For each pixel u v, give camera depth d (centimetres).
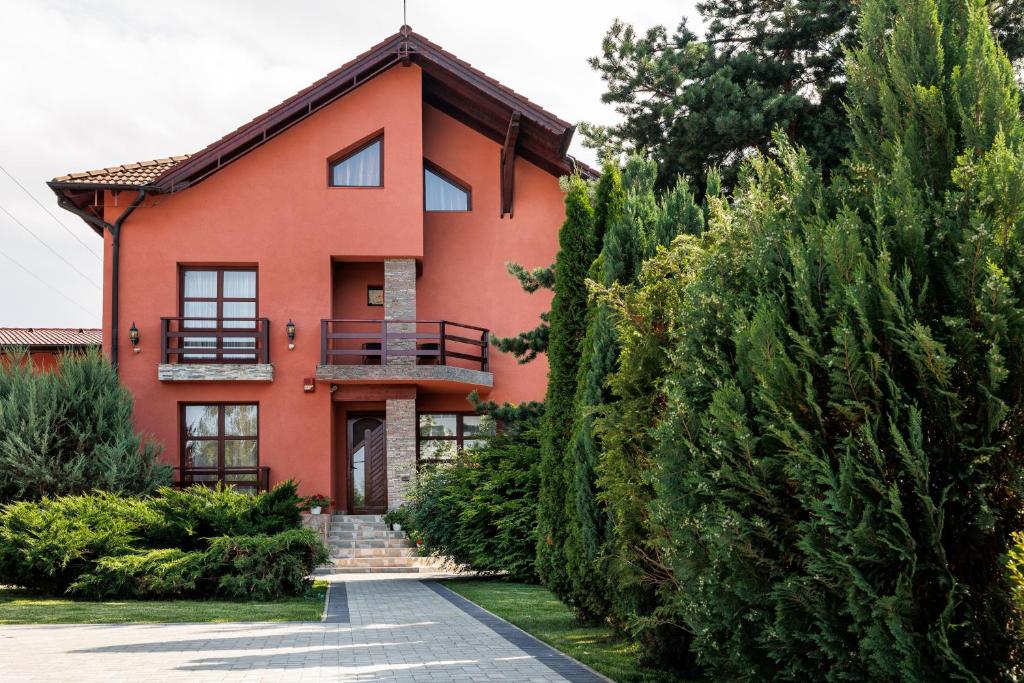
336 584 1688
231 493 1541
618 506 764
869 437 444
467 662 791
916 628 437
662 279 802
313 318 2189
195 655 835
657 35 2528
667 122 2350
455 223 2361
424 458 2288
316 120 2238
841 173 562
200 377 2102
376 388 2230
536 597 1388
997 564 433
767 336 495
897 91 532
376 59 2205
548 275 1762
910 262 473
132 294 2134
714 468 531
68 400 1742
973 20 525
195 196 2181
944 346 436
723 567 509
